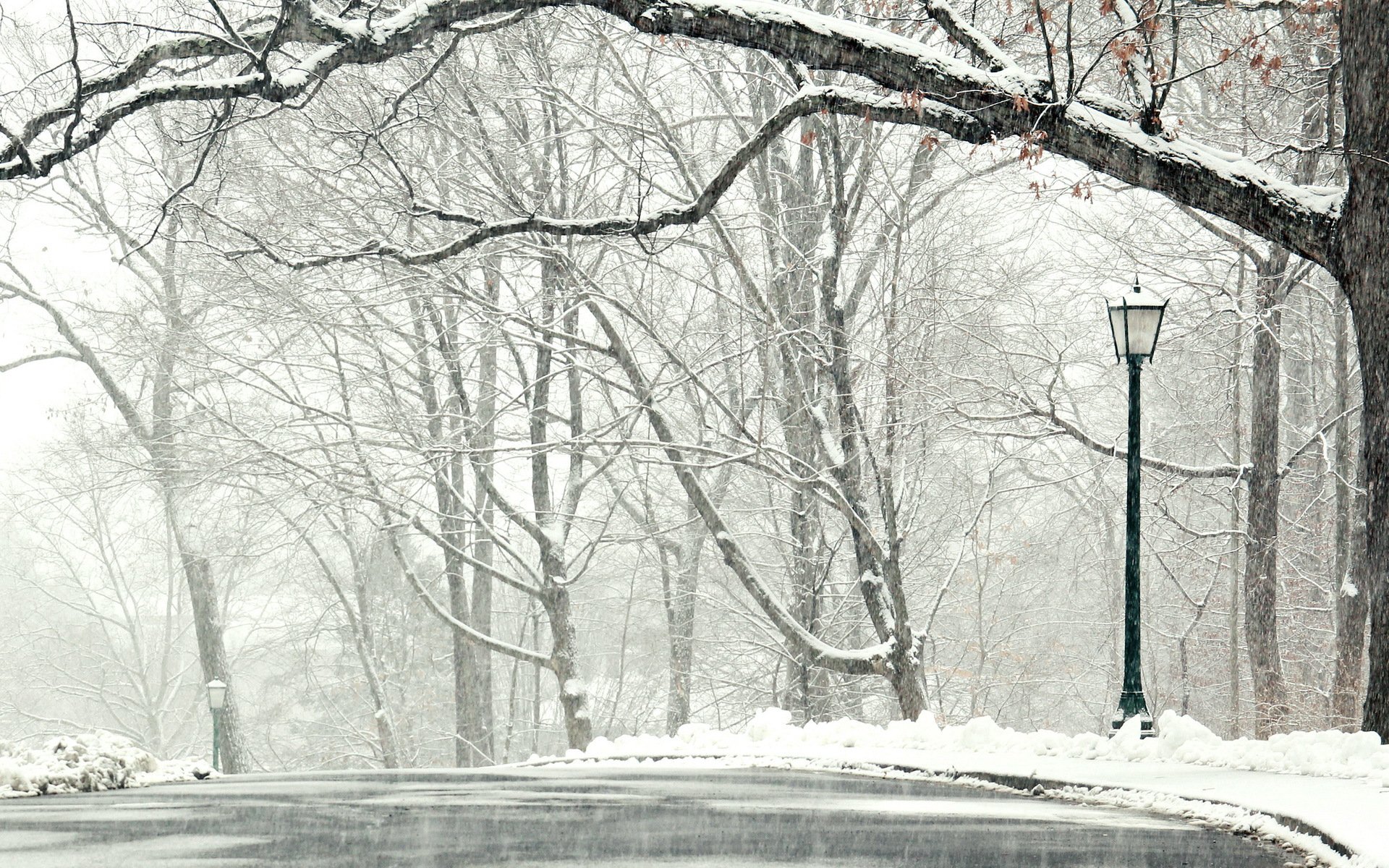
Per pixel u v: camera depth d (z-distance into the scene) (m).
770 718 19.55
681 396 31.11
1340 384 30.39
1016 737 16.02
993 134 15.11
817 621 27.44
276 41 14.96
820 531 27.56
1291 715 26.22
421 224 24.91
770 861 6.91
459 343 26.64
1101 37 21.02
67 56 26.25
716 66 26.22
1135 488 15.84
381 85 25.38
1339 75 19.55
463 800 11.07
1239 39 22.75
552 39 24.44
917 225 27.20
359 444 25.83
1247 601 26.11
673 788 12.70
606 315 24.75
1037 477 34.50
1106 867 6.98
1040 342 28.52
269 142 25.45
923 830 8.64
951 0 21.64
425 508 26.45
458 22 18.09
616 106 25.73
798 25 14.93
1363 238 13.86
